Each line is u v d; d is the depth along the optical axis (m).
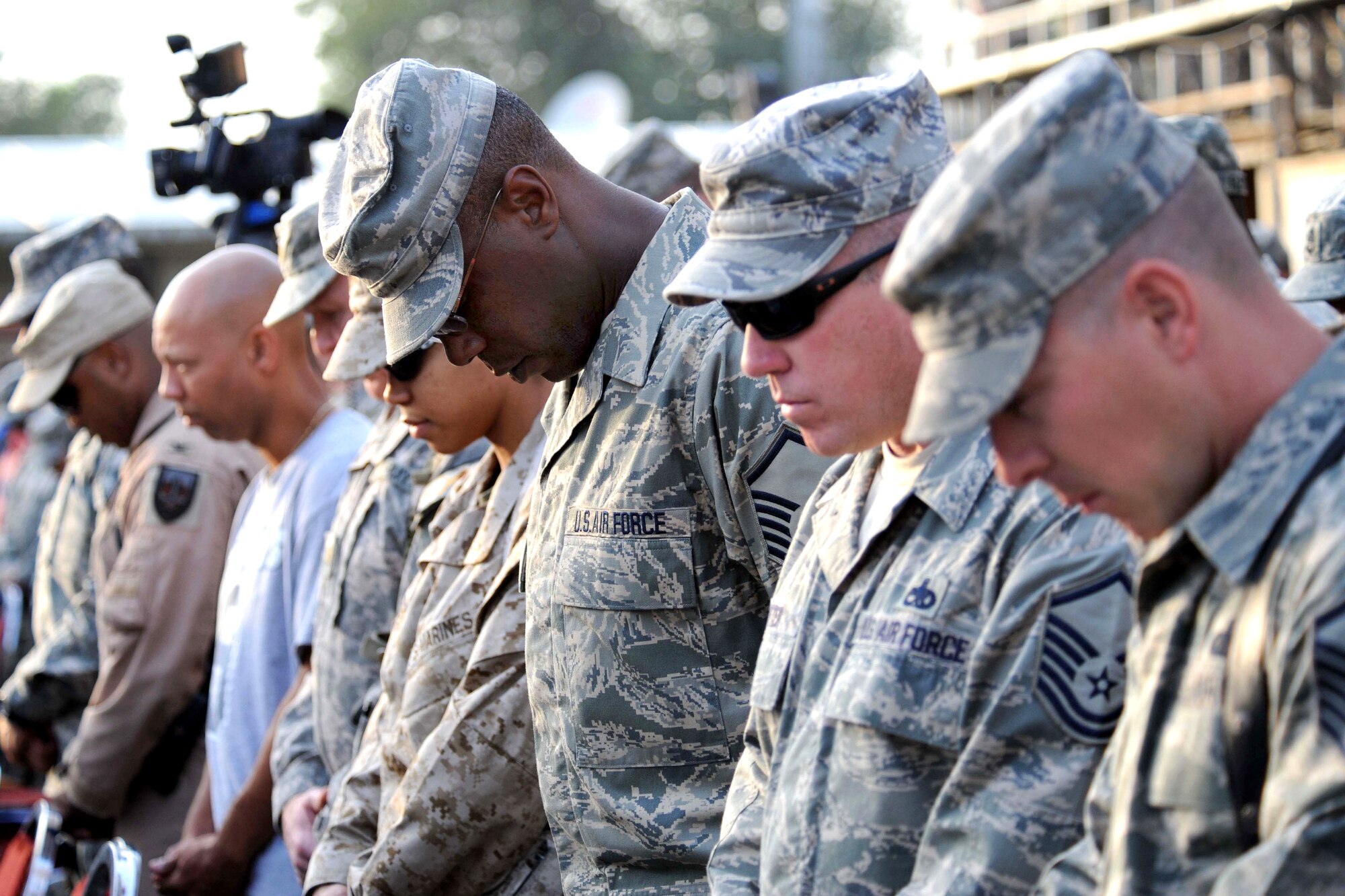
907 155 1.95
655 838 2.47
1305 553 1.34
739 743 2.47
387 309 2.59
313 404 4.41
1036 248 1.35
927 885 1.72
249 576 4.29
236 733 4.21
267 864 3.96
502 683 2.86
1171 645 1.47
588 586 2.52
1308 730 1.30
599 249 2.62
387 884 2.89
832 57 36.12
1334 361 1.37
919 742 1.79
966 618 1.79
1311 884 1.26
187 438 4.82
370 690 3.61
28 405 5.32
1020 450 1.44
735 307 1.96
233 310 4.32
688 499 2.49
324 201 2.65
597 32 39.31
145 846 4.68
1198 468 1.41
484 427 3.13
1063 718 1.67
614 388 2.56
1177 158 1.38
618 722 2.50
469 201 2.52
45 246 6.34
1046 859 1.65
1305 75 8.23
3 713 5.59
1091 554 1.70
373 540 3.66
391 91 2.52
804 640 2.03
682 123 36.56
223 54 5.37
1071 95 1.36
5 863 3.89
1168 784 1.44
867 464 2.06
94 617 5.42
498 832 2.86
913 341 1.92
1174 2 9.35
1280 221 8.18
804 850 1.87
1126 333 1.37
